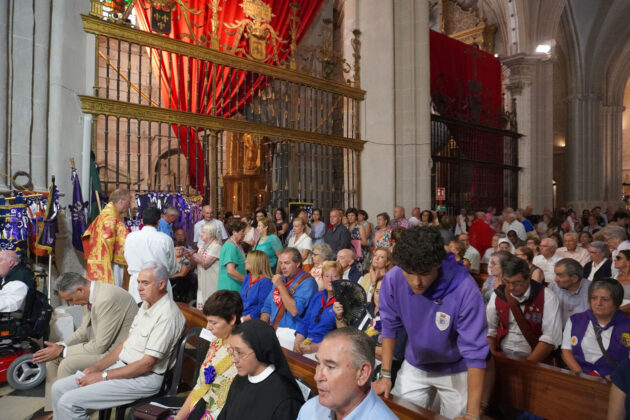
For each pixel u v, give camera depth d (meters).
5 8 5.88
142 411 3.04
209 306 2.84
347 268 5.11
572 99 23.42
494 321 3.69
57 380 3.44
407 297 2.36
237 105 9.21
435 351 2.38
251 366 2.29
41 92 6.24
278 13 10.66
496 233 9.54
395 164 11.85
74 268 6.50
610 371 3.08
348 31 12.02
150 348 3.34
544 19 18.11
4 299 4.39
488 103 16.42
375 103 11.73
